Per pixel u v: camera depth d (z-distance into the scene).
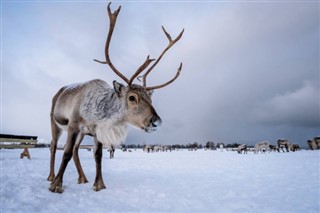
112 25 4.91
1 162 9.30
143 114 4.58
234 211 3.67
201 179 6.78
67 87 6.12
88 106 5.01
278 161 13.73
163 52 5.32
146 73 5.28
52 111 6.29
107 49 4.93
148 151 39.19
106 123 4.98
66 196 4.32
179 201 4.22
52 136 6.13
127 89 4.79
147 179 6.63
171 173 8.27
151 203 4.05
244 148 32.38
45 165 9.16
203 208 3.83
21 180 5.46
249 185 5.78
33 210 3.42
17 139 11.80
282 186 5.62
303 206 3.91
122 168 9.74
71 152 4.91
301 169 9.17
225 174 7.98
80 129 5.16
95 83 5.36
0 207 3.46
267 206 3.92
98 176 5.06
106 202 4.03
